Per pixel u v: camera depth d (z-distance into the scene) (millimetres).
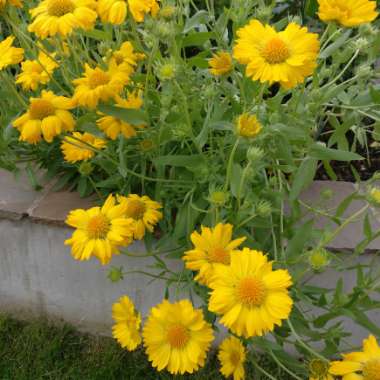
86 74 603
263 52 521
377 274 659
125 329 652
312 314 694
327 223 727
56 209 760
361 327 775
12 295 880
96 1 606
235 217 596
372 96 647
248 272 481
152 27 610
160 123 659
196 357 537
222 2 1096
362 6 551
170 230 685
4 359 830
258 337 586
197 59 704
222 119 663
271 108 645
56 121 594
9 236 796
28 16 811
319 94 656
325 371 549
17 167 804
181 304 539
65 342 851
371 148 995
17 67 849
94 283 816
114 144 702
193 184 653
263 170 663
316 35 521
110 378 792
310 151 604
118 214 564
